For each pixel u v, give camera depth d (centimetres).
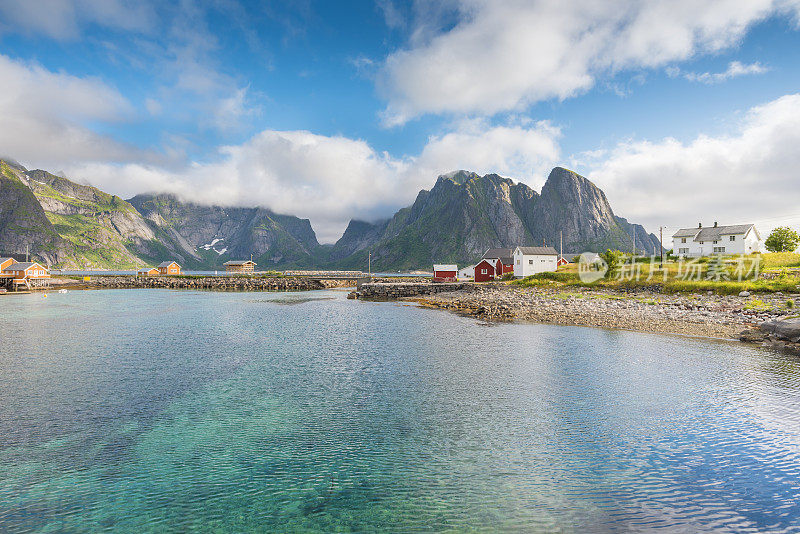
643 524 1120
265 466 1505
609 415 1941
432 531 1117
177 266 17712
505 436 1723
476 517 1173
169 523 1188
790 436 1670
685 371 2670
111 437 1767
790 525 1108
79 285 13338
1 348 3631
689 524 1116
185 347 3675
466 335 4191
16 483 1398
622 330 4288
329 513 1216
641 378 2536
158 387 2467
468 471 1440
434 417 1953
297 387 2456
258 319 5691
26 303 8162
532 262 10594
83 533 1141
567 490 1306
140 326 4997
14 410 2083
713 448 1578
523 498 1266
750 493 1269
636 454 1541
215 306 7694
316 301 8894
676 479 1360
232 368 2912
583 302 6131
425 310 6800
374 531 1128
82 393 2350
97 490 1355
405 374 2720
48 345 3762
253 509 1249
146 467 1506
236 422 1920
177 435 1783
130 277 15350
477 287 9706
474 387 2416
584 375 2628
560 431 1767
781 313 4347
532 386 2420
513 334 4203
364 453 1591
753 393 2206
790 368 2709
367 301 8856
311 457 1568
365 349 3544
